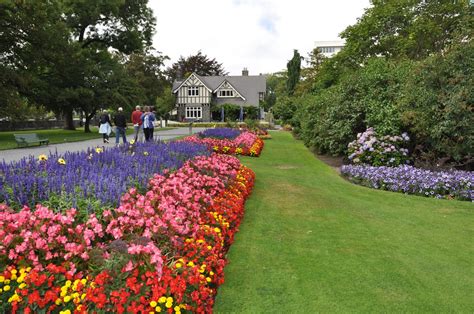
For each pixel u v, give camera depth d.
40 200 4.32
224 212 5.44
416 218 6.92
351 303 3.78
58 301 2.80
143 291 2.95
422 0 22.75
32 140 16.75
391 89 13.09
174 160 7.76
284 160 15.08
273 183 9.73
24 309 2.80
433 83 10.97
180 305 2.93
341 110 14.20
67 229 3.44
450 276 4.48
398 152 11.19
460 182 8.76
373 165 11.39
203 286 3.32
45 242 3.17
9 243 3.13
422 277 4.42
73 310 2.88
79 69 27.17
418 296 3.97
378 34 24.02
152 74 53.72
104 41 34.09
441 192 8.88
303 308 3.66
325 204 7.73
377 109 12.37
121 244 3.26
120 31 33.53
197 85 54.38
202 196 5.33
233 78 59.50
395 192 9.25
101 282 2.89
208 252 3.89
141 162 6.84
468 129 10.05
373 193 9.04
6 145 17.17
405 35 23.30
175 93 54.81
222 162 8.77
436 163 10.70
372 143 11.41
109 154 7.29
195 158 8.37
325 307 3.69
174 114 56.44
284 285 4.11
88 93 27.70
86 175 5.17
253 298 3.82
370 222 6.59
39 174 5.21
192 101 54.69
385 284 4.21
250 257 4.83
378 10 23.52
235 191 6.98
